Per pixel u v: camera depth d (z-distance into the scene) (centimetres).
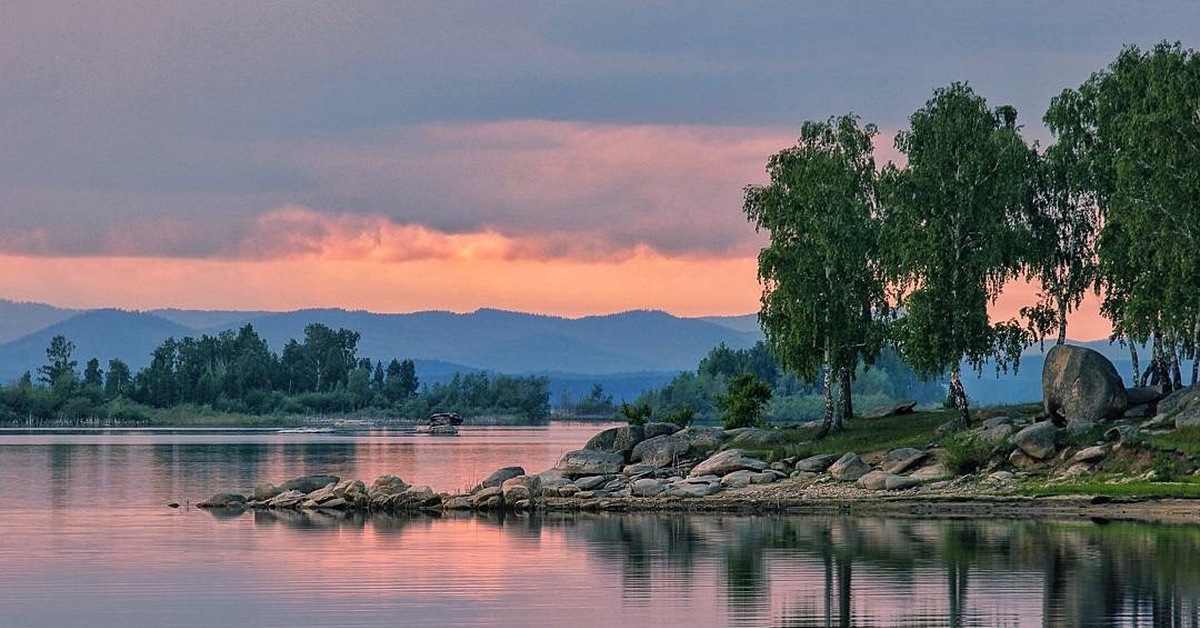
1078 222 15150
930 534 9425
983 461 12275
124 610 6800
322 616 6612
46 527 10788
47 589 7469
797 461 13725
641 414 16638
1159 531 9219
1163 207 12838
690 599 7012
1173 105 12850
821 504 11656
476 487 13500
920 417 15038
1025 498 10950
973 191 13912
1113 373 12669
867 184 15362
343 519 11531
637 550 8975
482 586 7500
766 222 15400
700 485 12825
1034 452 11969
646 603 6919
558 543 9444
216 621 6500
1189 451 11169
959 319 13850
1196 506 10212
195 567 8312
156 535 10169
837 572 7794
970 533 9406
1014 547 8594
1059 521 9938
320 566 8331
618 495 12875
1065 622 6209
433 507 12638
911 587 7225
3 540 9844
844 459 12875
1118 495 10619
